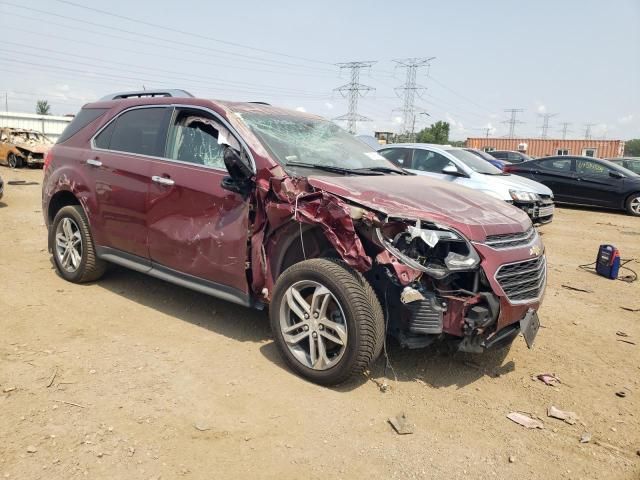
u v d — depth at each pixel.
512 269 3.50
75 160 5.23
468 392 3.66
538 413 3.47
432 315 3.29
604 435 3.25
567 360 4.33
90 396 3.25
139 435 2.89
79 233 5.29
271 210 3.67
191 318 4.64
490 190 9.45
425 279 3.33
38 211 10.34
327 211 3.36
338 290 3.34
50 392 3.26
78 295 5.07
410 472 2.78
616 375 4.10
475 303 3.32
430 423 3.24
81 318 4.50
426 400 3.50
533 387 3.81
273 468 2.72
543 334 4.89
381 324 3.38
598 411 3.53
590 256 8.69
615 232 11.37
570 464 2.94
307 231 3.68
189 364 3.76
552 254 8.77
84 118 5.50
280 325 3.69
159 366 3.70
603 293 6.44
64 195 5.44
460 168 9.98
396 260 3.20
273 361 3.88
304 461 2.80
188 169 4.24
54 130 42.38
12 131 21.69
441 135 68.12
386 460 2.85
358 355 3.32
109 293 5.18
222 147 4.13
